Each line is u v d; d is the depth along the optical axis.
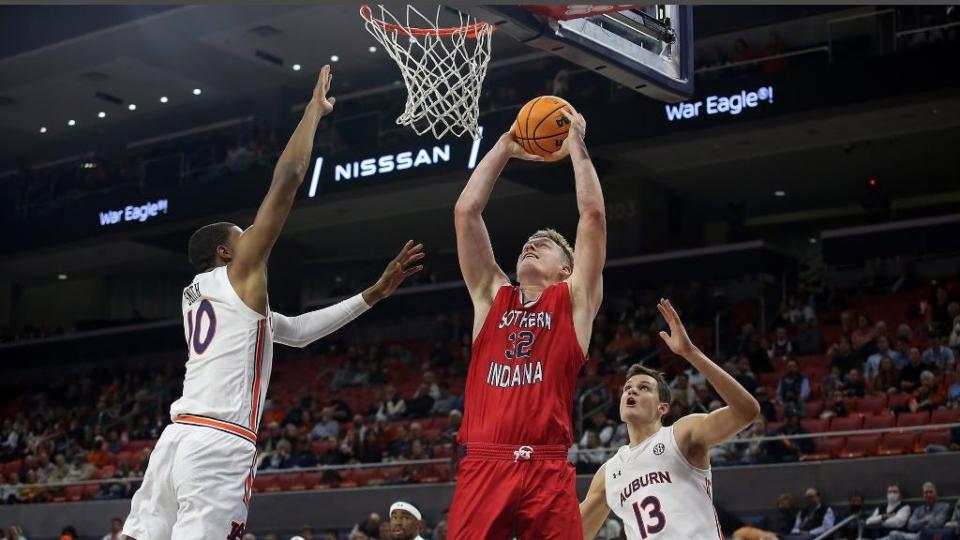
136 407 25.09
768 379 19.06
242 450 4.29
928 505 13.83
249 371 4.38
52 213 28.52
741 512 15.67
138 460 21.50
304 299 33.16
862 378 17.17
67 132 30.53
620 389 19.64
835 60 22.08
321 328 5.03
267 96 28.17
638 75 7.59
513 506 3.99
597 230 4.37
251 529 18.84
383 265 32.56
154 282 33.75
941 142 23.08
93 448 23.56
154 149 29.83
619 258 25.41
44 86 27.23
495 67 25.55
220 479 4.21
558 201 26.95
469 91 7.79
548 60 25.03
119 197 27.53
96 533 19.94
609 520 13.55
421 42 8.94
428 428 20.33
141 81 27.12
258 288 4.41
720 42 24.53
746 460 15.95
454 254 31.56
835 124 21.94
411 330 27.88
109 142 31.25
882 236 22.92
